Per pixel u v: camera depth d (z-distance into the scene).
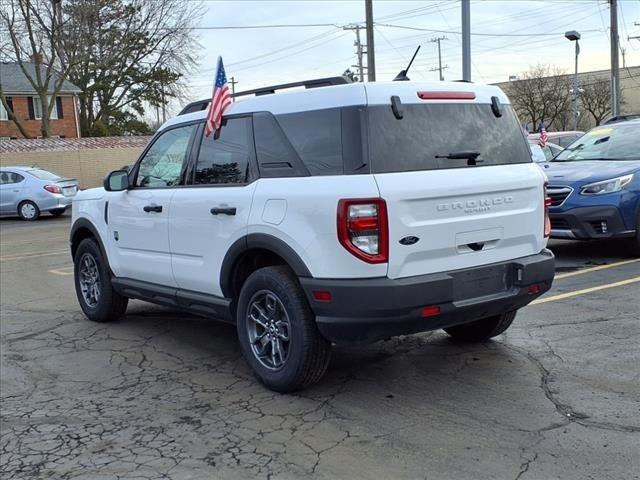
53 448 4.00
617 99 28.42
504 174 4.60
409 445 3.82
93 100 46.66
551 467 3.49
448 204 4.28
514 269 4.62
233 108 5.02
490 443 3.79
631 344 5.42
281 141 4.57
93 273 6.95
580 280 7.81
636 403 4.27
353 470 3.56
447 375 4.91
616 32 28.19
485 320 5.43
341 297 4.09
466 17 16.98
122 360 5.67
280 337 4.62
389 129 4.22
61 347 6.12
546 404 4.30
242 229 4.68
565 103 58.34
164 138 5.88
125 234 6.17
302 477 3.52
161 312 7.34
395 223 4.05
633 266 8.45
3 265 11.15
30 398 4.86
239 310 4.87
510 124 4.91
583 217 8.51
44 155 30.33
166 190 5.61
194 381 5.07
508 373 4.89
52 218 20.73
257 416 4.33
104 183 6.22
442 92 4.54
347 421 4.18
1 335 6.62
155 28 38.44
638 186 8.61
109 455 3.88
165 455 3.85
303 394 4.66
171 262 5.55
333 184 4.12
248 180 4.78
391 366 5.16
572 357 5.18
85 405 4.68
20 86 42.62
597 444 3.73
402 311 4.06
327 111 4.32
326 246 4.12
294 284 4.43
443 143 4.42
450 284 4.23
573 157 10.05
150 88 43.59
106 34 36.44
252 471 3.61
